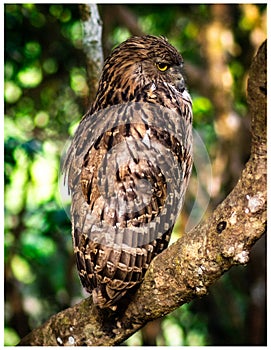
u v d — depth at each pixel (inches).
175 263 246.7
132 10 504.7
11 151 453.7
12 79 495.8
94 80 371.6
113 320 272.5
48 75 505.7
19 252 496.1
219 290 511.8
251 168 227.3
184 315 529.0
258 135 222.7
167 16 507.5
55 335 286.0
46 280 510.9
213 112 483.8
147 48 294.5
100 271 256.5
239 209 229.1
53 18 487.5
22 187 497.0
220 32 482.9
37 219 497.0
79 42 497.7
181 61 304.5
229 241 231.9
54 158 500.1
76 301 510.9
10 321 503.8
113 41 494.6
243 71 508.7
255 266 490.9
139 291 260.2
